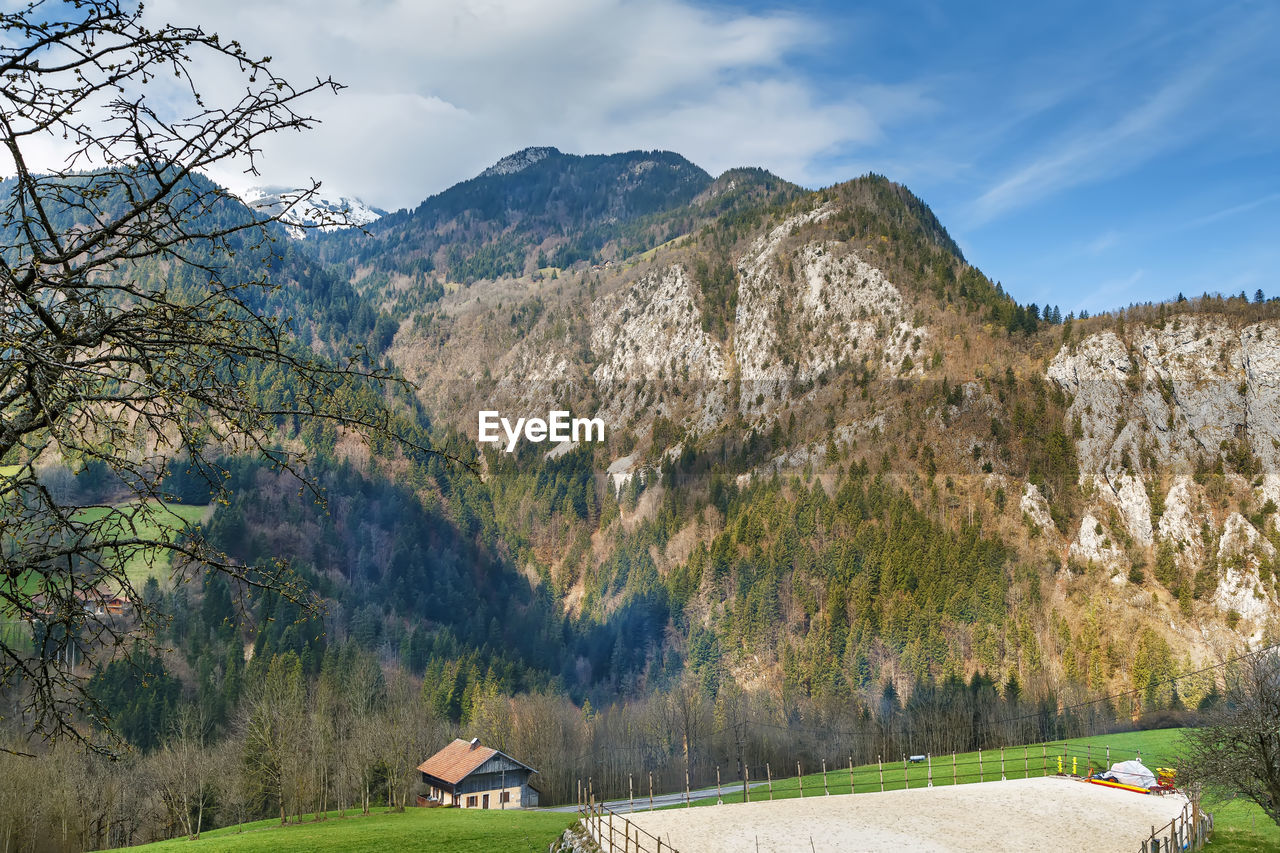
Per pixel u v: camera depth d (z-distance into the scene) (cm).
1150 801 5434
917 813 5069
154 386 779
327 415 866
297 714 8831
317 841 4984
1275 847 4116
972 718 13688
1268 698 3478
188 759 8094
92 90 810
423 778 9706
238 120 850
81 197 811
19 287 770
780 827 4666
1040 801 5428
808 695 16988
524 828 5503
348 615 18125
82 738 848
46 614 788
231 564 852
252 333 855
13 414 829
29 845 6344
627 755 12100
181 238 837
